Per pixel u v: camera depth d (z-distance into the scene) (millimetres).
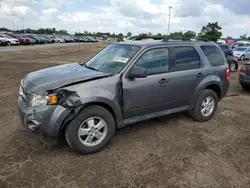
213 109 4895
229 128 4535
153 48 3914
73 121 3184
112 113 3582
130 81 3592
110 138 3543
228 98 6875
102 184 2738
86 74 3484
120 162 3207
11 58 17281
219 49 5012
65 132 3250
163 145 3736
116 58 3898
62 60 16812
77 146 3254
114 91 3432
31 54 21234
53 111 3027
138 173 2971
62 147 3578
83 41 60594
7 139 3764
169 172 3012
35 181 2758
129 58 3703
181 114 5250
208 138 4051
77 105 3080
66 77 3354
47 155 3334
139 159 3295
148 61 3832
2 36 31984
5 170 2949
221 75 4863
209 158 3385
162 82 3947
